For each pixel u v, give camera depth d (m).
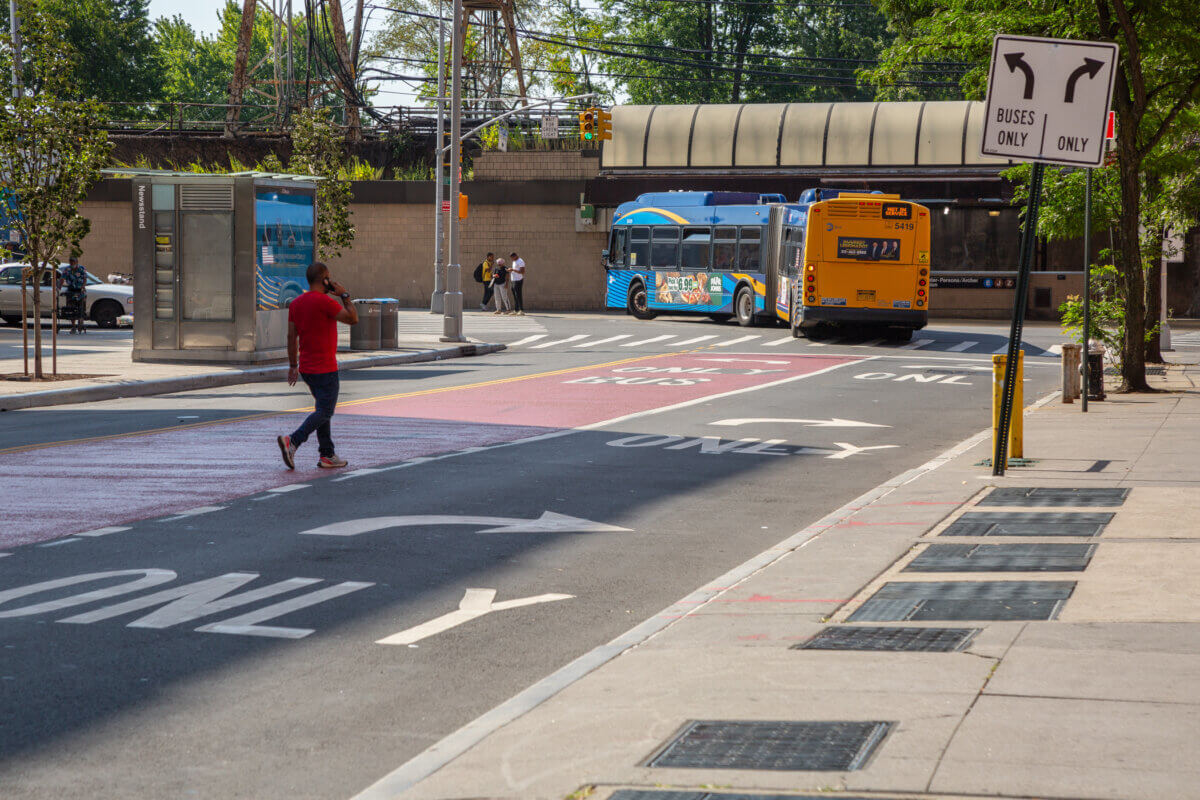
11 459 14.08
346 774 5.32
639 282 42.81
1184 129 21.69
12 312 37.59
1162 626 6.88
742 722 5.52
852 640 6.90
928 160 45.69
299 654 7.03
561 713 5.80
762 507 11.56
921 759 4.93
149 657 6.93
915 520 10.45
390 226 51.69
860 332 34.50
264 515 10.91
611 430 16.64
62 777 5.26
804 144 47.09
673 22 76.69
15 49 22.80
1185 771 4.74
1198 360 26.47
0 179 22.28
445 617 7.82
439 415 18.22
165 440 15.62
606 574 9.01
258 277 26.33
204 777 5.27
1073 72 11.06
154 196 26.30
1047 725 5.29
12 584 8.52
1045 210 23.62
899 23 23.34
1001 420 12.27
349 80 56.94
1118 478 11.95
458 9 31.86
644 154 49.06
